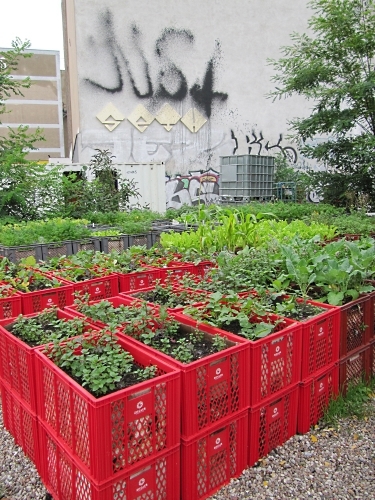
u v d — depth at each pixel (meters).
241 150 21.92
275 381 3.25
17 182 12.59
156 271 5.88
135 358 3.08
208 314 3.75
